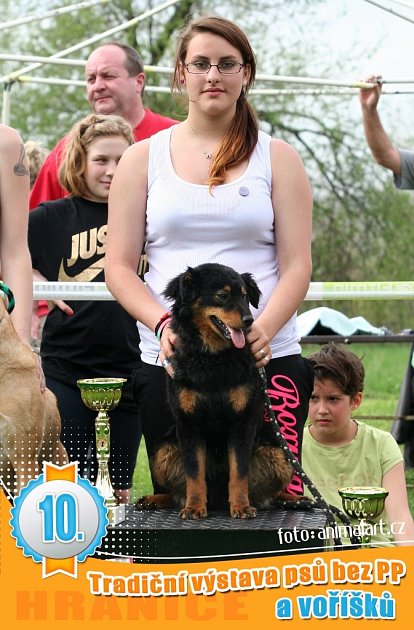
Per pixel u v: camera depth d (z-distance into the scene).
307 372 5.56
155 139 5.41
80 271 7.32
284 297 5.12
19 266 5.59
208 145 5.30
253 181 5.21
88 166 7.31
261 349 4.82
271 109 31.59
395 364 22.69
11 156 5.54
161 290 5.27
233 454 4.81
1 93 31.80
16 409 5.96
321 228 31.73
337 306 30.69
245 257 5.25
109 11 31.92
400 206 31.50
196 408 4.76
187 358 4.75
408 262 31.56
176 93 5.64
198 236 5.21
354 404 6.72
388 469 6.53
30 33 31.78
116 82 9.95
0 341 5.96
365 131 11.35
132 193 5.36
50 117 31.42
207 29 5.13
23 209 5.61
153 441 5.40
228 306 4.68
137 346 7.17
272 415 4.92
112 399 5.55
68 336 7.10
